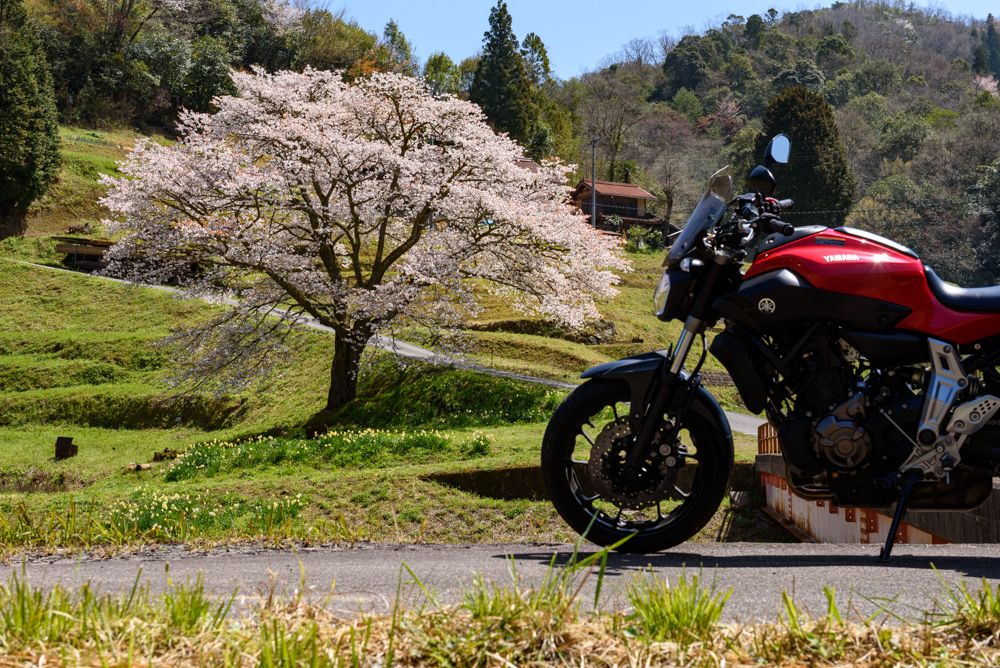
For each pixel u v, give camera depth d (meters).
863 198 71.06
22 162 52.47
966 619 1.76
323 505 11.67
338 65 80.69
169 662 1.55
